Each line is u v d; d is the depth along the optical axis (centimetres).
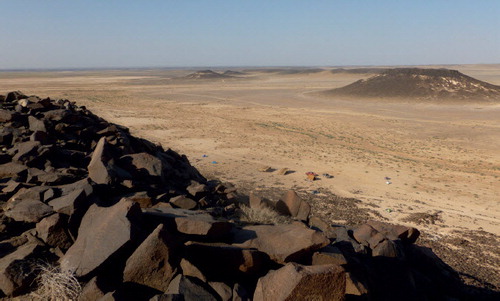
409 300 769
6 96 1498
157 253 553
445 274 954
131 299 529
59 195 761
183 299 513
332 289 528
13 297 532
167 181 1176
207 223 662
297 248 642
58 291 527
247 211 1046
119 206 633
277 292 512
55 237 642
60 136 1241
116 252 559
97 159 940
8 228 679
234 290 560
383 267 822
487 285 1316
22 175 902
